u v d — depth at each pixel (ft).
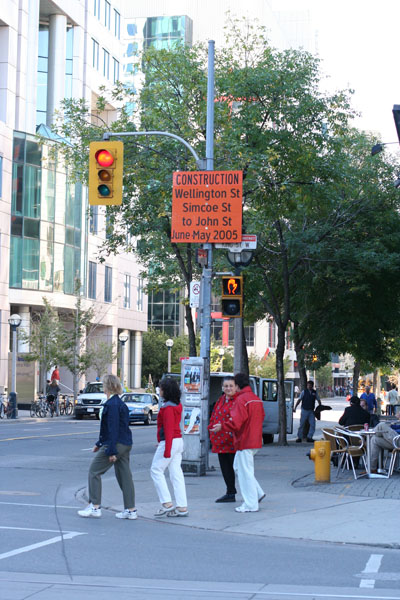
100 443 40.57
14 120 183.11
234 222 60.39
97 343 184.34
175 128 80.59
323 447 54.29
